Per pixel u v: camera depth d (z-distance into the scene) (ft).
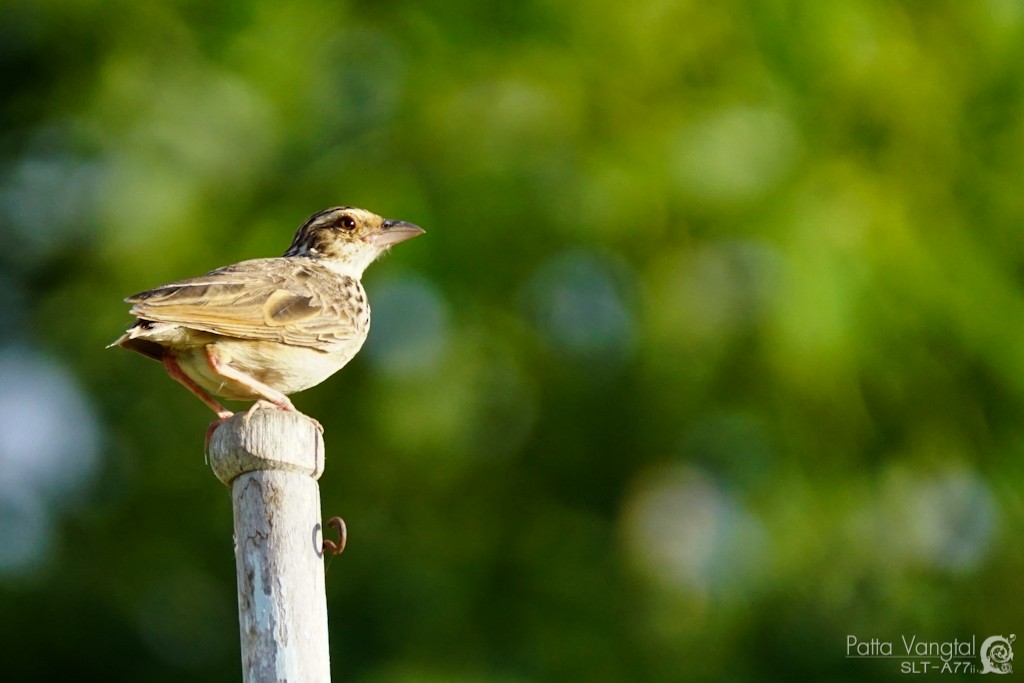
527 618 57.16
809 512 56.29
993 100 57.21
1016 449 56.39
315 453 28.27
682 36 54.34
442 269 53.57
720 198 52.42
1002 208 56.29
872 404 55.36
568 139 53.88
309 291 37.01
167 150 55.42
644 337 53.93
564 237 53.36
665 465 57.47
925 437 56.13
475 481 57.98
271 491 27.91
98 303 58.18
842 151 54.90
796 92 54.75
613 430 56.95
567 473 58.23
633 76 54.24
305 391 55.83
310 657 27.48
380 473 57.41
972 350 54.80
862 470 56.54
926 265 53.72
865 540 57.11
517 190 53.31
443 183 53.78
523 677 55.57
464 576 57.36
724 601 57.57
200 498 61.21
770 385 53.42
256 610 27.55
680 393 54.70
